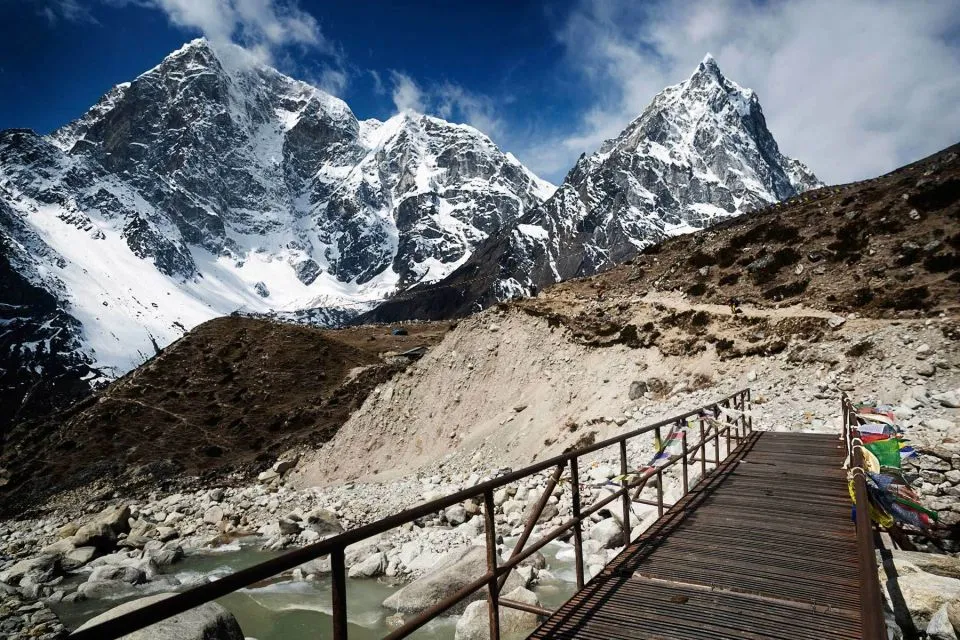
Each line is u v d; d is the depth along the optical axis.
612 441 9.43
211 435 55.75
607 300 45.66
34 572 22.03
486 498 6.10
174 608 2.96
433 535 20.17
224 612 10.59
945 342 25.44
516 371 38.44
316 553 3.91
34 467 53.69
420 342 93.62
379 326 134.25
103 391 65.50
